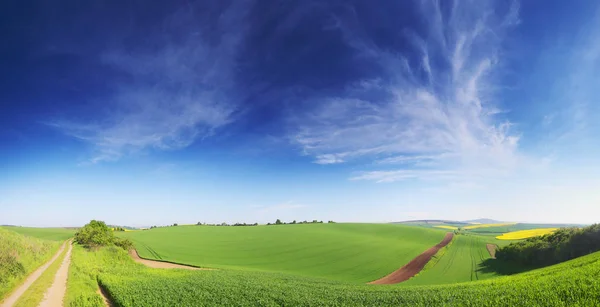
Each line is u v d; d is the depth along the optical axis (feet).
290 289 129.70
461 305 91.35
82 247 245.04
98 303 96.73
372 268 245.24
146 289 119.24
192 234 419.95
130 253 280.72
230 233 427.74
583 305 77.00
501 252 269.85
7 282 115.44
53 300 97.35
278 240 367.66
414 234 425.69
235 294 117.19
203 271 192.34
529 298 88.53
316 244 342.64
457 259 279.28
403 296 111.96
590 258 155.43
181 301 105.70
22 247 180.04
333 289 133.90
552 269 150.00
